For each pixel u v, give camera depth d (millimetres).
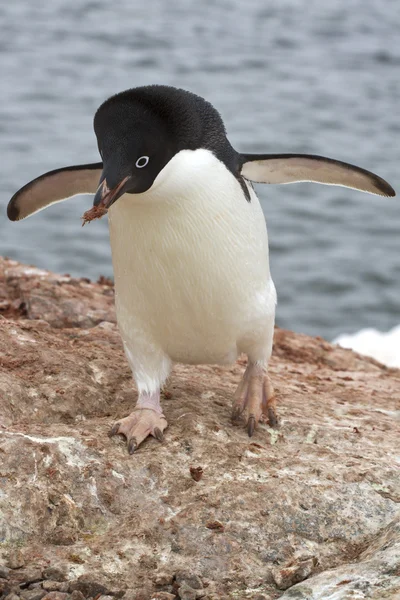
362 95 73625
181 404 8977
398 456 8578
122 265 7895
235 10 120562
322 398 10352
